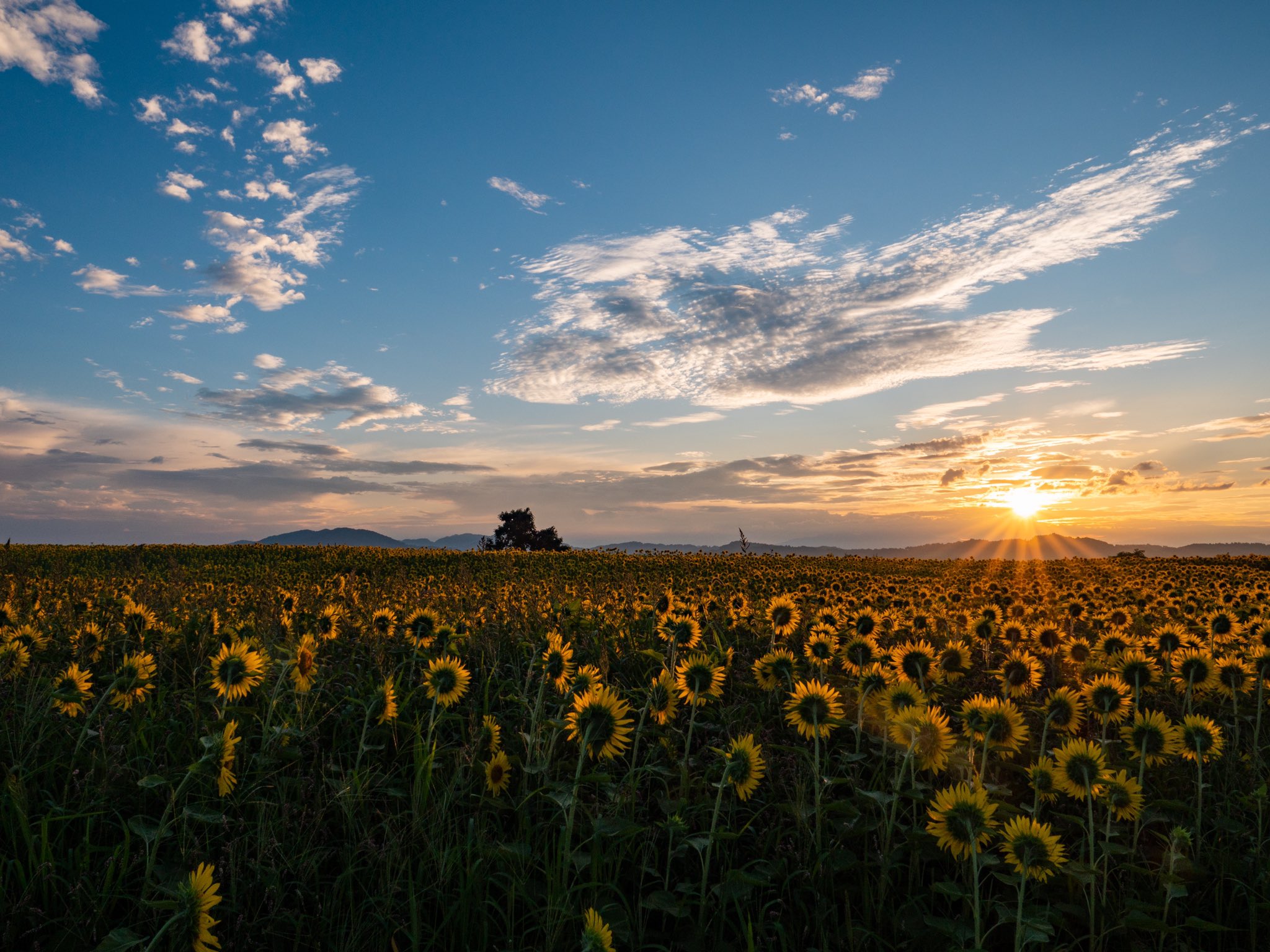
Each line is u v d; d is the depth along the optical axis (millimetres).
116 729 5113
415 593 13062
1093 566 29609
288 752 4848
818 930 3617
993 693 7176
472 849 3998
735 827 4602
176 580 13844
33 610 9117
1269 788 4336
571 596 12219
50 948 3285
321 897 3754
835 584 15492
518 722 6074
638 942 3568
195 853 3781
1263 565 30781
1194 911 3873
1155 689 5445
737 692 7039
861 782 4820
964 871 3717
